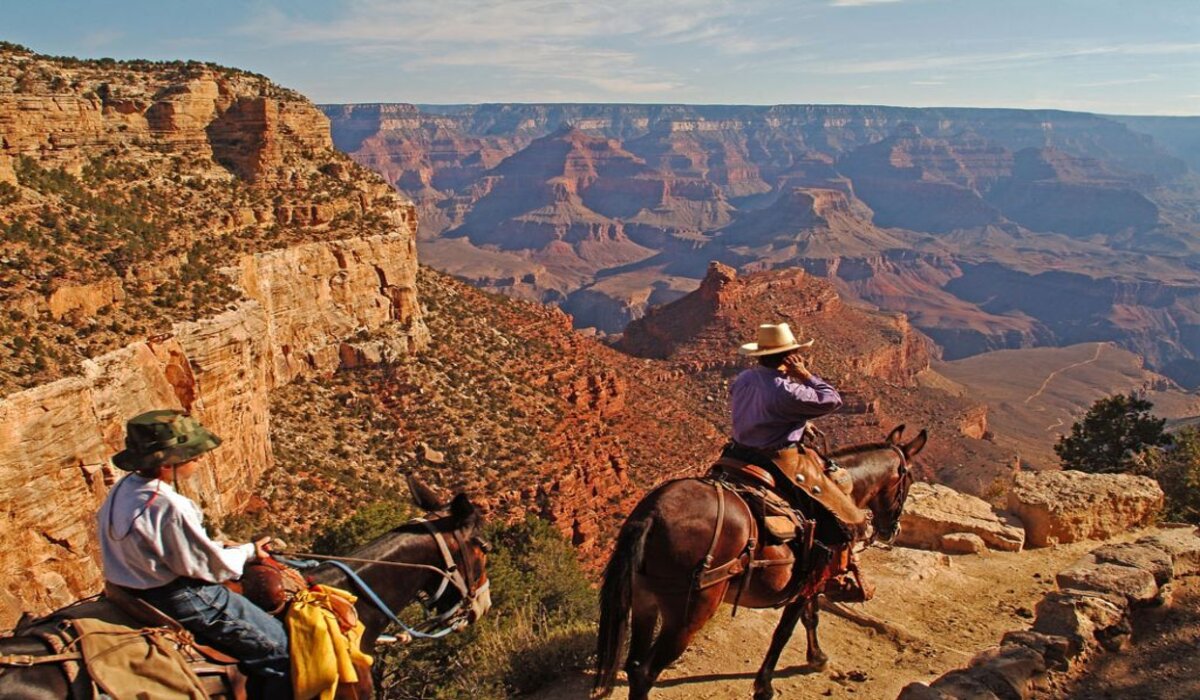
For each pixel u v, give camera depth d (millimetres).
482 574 7887
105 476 24641
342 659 6305
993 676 7898
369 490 38156
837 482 9414
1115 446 34500
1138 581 9664
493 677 10297
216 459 31359
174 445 5824
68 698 5219
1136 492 15438
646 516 7566
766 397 8469
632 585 7250
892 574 13055
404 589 7414
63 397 23406
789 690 9586
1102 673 8562
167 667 5633
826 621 11453
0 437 21297
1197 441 20141
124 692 5383
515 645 10695
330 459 39531
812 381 8555
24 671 5168
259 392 35625
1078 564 10312
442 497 39562
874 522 10492
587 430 50281
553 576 18688
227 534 30422
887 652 10727
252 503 33406
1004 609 12133
